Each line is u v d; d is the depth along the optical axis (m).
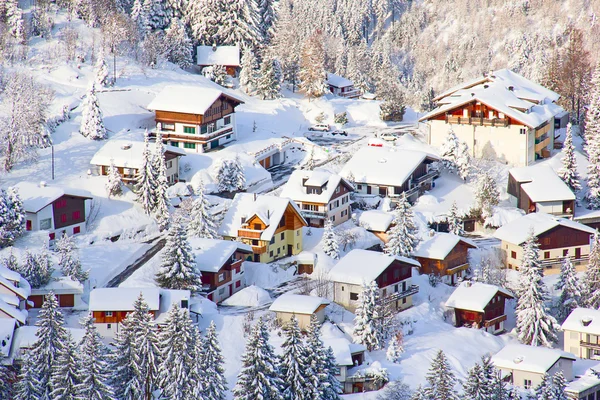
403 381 127.06
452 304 151.25
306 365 114.19
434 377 111.44
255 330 113.12
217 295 151.00
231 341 134.12
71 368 109.12
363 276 149.12
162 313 134.00
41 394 111.31
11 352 120.94
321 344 115.00
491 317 152.88
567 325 144.38
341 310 149.00
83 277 147.12
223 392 112.62
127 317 116.88
